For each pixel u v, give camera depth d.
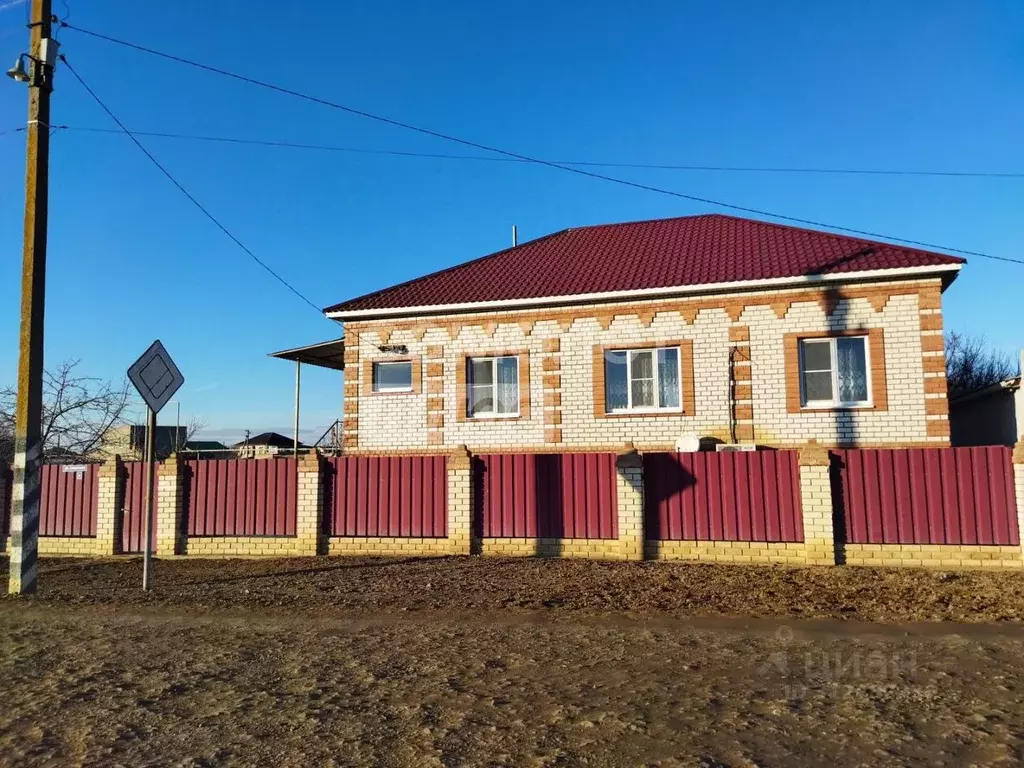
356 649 7.32
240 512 14.47
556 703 5.58
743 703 5.50
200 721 5.40
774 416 16.12
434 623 8.38
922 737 4.80
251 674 6.56
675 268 17.92
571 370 17.50
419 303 18.39
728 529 12.25
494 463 13.48
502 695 5.80
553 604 9.23
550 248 21.52
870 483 11.71
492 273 20.05
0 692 6.18
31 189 10.88
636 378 17.25
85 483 15.24
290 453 26.80
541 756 4.64
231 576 11.94
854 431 15.66
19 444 10.73
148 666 6.89
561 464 13.18
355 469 14.14
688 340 16.78
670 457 12.65
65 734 5.20
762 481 12.18
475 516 13.48
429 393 18.36
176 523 14.55
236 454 31.30
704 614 8.55
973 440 20.39
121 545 14.86
